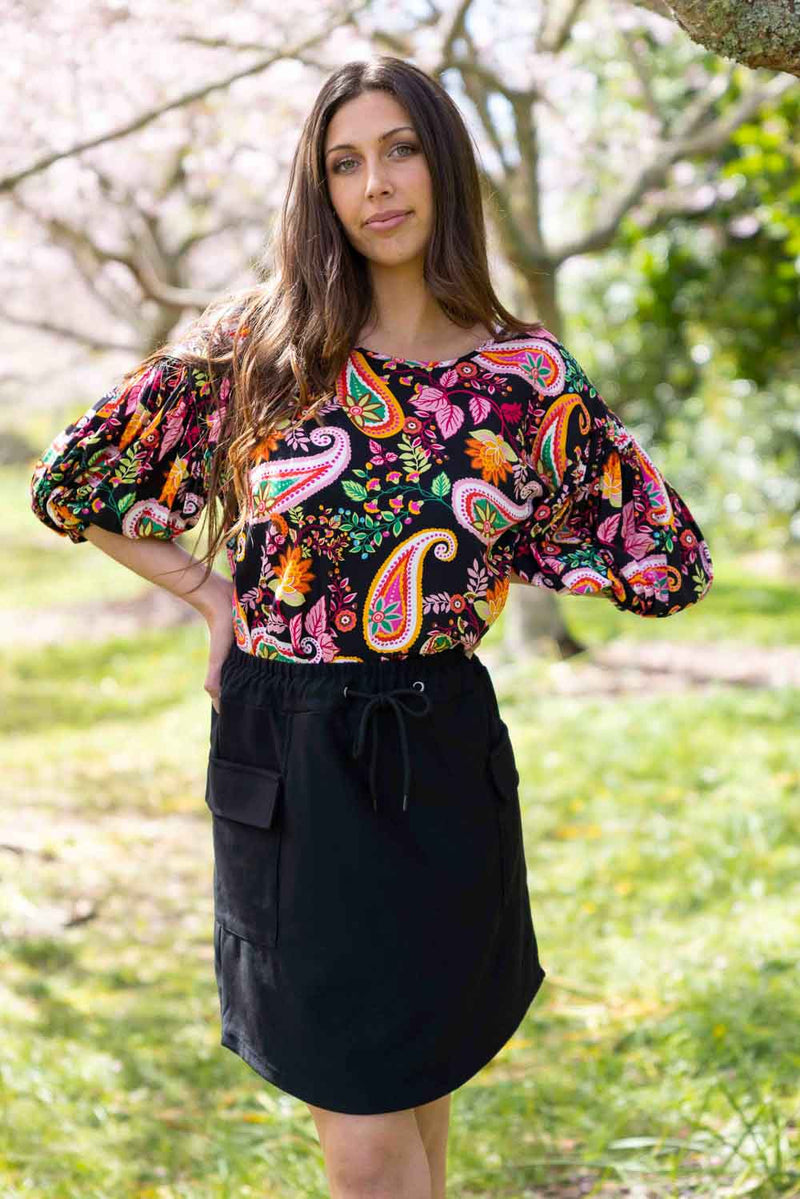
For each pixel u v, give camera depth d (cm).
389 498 184
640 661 848
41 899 446
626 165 891
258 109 688
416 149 193
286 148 702
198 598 202
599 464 207
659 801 537
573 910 421
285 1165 271
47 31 567
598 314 1284
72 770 634
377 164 191
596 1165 266
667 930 398
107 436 196
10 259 815
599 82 895
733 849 462
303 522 184
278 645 188
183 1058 327
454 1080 188
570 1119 287
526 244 766
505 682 781
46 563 1424
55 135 622
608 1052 319
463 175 195
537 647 859
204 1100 309
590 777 577
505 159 771
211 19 587
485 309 197
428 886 184
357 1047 182
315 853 182
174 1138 285
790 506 1401
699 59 930
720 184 930
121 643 962
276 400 187
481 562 189
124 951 409
